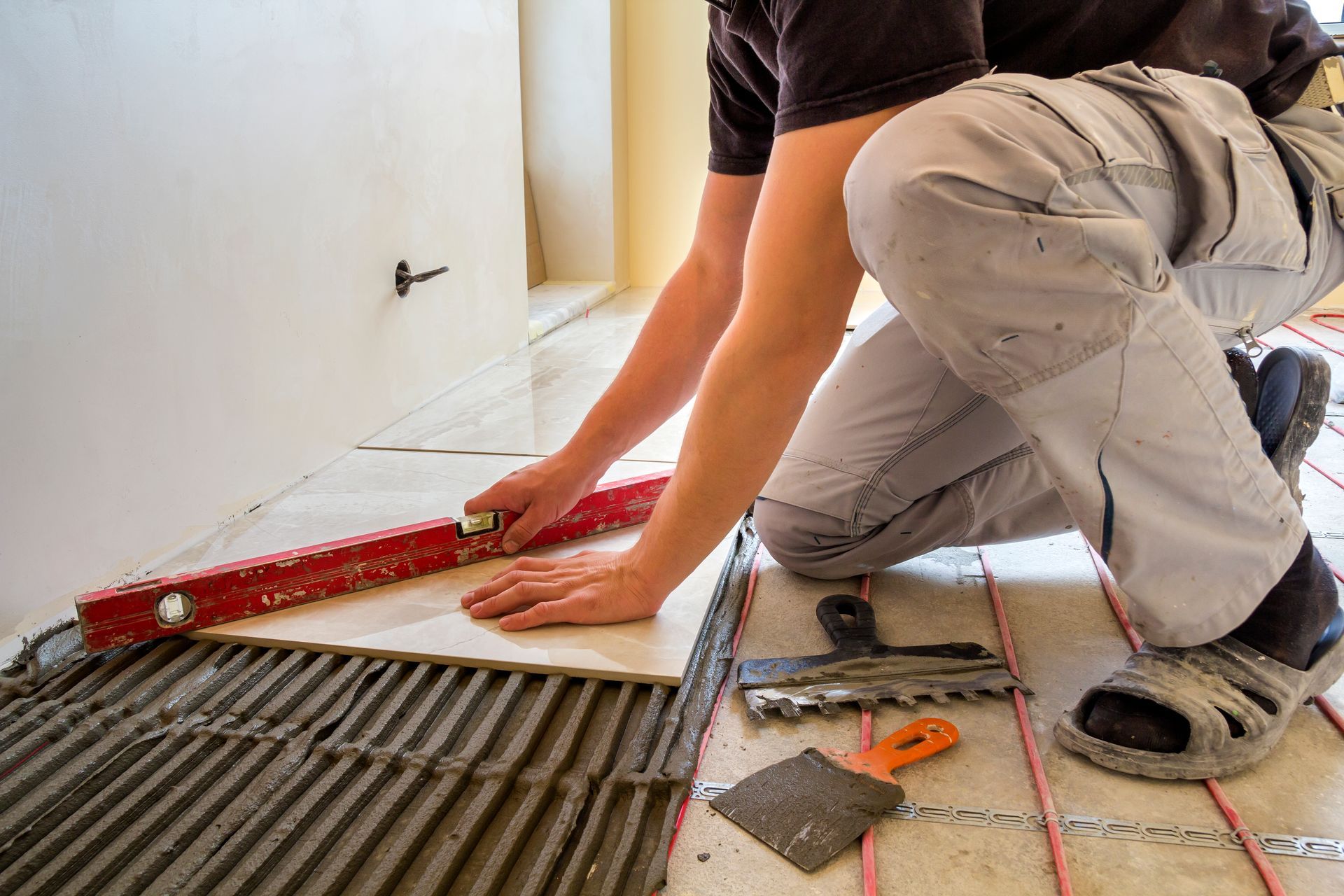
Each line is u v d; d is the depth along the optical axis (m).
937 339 0.95
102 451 1.47
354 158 2.16
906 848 0.94
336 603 1.39
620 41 4.54
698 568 1.48
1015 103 0.90
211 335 1.70
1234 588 1.02
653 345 1.49
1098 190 0.92
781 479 1.44
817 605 1.40
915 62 0.90
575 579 1.32
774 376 1.01
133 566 1.54
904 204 0.86
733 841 0.95
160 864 0.90
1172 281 0.91
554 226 4.66
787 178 0.95
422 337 2.55
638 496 1.67
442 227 2.63
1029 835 0.95
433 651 1.24
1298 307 1.20
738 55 1.17
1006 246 0.86
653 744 1.09
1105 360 0.91
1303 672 1.05
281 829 0.95
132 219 1.50
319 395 2.06
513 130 3.10
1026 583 1.51
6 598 1.31
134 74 1.49
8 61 1.28
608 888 0.87
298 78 1.93
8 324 1.29
